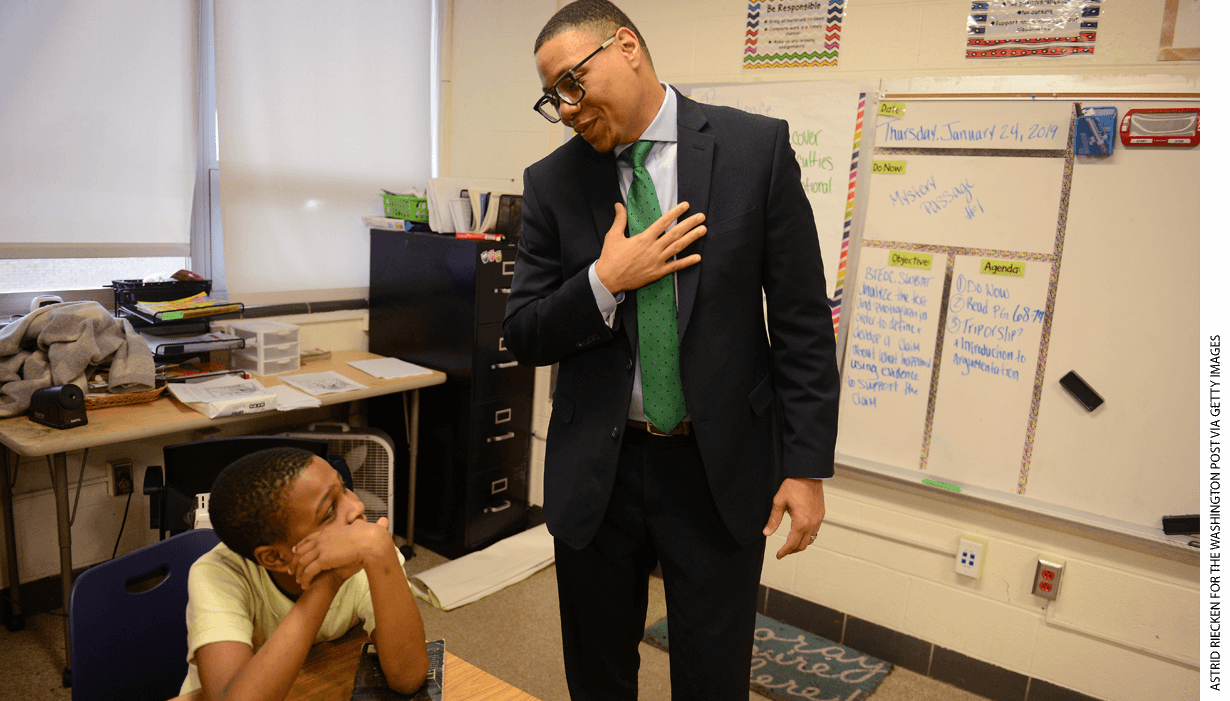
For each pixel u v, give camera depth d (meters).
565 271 1.33
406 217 2.97
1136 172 1.92
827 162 2.36
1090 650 2.09
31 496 2.34
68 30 2.32
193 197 2.73
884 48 2.26
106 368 2.22
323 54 2.96
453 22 3.34
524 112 3.16
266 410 2.25
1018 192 2.07
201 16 2.72
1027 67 2.05
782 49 2.45
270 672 0.88
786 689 2.21
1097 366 2.01
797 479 1.24
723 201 1.20
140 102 2.50
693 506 1.29
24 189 2.29
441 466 2.98
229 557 1.08
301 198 2.97
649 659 2.34
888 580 2.39
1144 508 1.98
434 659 1.00
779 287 1.24
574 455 1.33
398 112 3.23
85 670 1.10
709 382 1.21
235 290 2.80
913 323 2.26
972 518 2.23
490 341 2.88
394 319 3.06
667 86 1.28
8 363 2.05
